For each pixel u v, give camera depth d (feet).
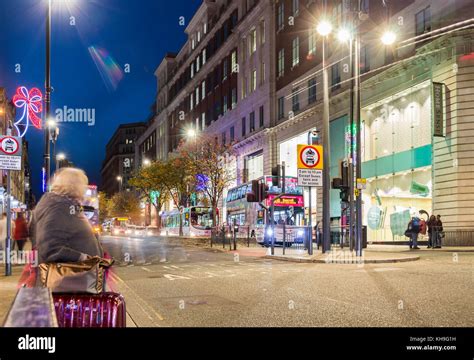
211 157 159.12
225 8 210.59
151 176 188.96
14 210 104.63
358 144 63.05
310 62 131.75
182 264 56.90
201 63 233.14
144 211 315.78
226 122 194.70
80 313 10.04
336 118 118.93
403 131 96.12
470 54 81.35
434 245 78.74
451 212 81.87
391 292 30.12
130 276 43.86
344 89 114.01
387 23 100.27
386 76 98.68
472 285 32.65
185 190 176.96
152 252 82.79
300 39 138.10
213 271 47.50
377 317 22.22
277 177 67.41
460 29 81.15
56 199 12.37
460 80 81.76
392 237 97.45
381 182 101.91
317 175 62.28
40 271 11.37
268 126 153.48
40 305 5.27
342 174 62.39
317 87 127.24
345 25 83.87
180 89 267.39
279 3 153.69
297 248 82.53
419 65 90.84
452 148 82.38
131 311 25.34
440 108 83.82
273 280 38.34
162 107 311.88
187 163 165.58
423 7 90.12
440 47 84.79
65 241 12.05
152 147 335.47
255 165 167.73
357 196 60.03
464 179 80.84
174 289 34.37
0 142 40.47
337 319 21.98
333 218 118.01
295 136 139.44
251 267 51.11
